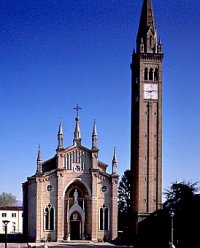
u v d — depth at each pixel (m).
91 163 151.38
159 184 149.38
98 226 149.38
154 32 155.50
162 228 140.62
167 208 136.62
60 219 147.38
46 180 149.12
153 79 153.38
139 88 152.25
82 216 151.00
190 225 127.44
